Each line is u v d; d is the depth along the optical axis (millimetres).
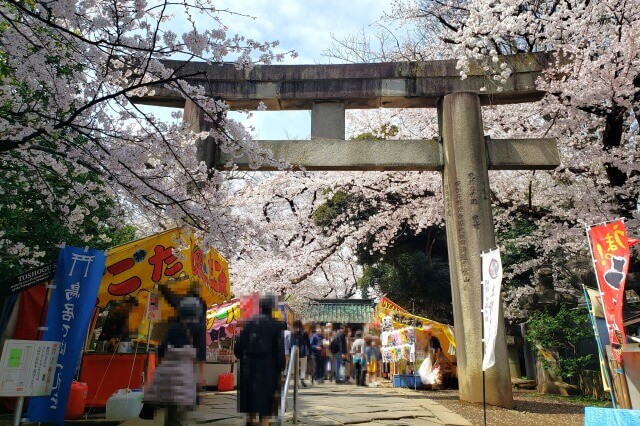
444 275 19312
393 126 15695
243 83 10492
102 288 6141
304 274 15352
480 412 8125
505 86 10219
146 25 5195
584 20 9289
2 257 7457
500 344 8945
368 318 24688
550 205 12320
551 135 11219
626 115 10391
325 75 10523
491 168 10109
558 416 8094
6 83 5758
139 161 6102
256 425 4570
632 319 7098
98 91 5668
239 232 6711
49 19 4609
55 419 4820
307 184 14586
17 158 6453
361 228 15086
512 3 10156
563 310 12703
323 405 8070
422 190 13641
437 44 14047
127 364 7719
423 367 14078
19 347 4238
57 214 8203
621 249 5906
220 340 13133
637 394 5957
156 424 6004
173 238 6570
